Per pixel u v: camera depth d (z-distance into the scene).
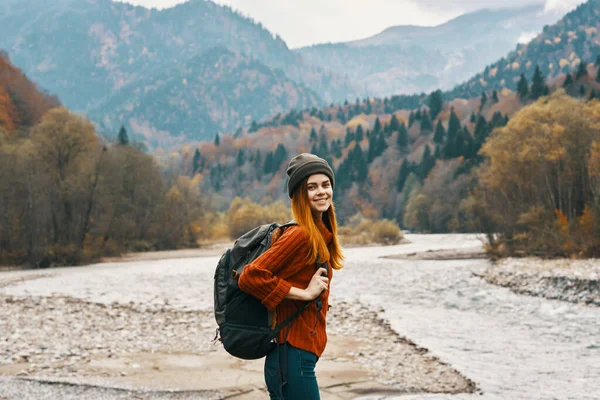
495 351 8.68
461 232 80.12
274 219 70.62
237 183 186.38
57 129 40.81
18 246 36.97
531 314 12.65
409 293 16.91
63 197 39.12
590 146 30.00
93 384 6.41
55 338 9.68
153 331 10.60
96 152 43.84
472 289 17.31
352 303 14.48
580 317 12.05
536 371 7.31
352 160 154.12
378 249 47.00
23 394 5.94
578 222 27.34
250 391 6.30
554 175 31.55
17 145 42.31
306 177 2.60
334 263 2.74
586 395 6.07
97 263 38.19
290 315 2.51
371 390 6.41
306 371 2.49
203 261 36.97
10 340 9.40
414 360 8.07
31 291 18.62
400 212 123.56
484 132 109.50
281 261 2.47
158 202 56.47
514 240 29.47
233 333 2.48
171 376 6.99
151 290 18.50
